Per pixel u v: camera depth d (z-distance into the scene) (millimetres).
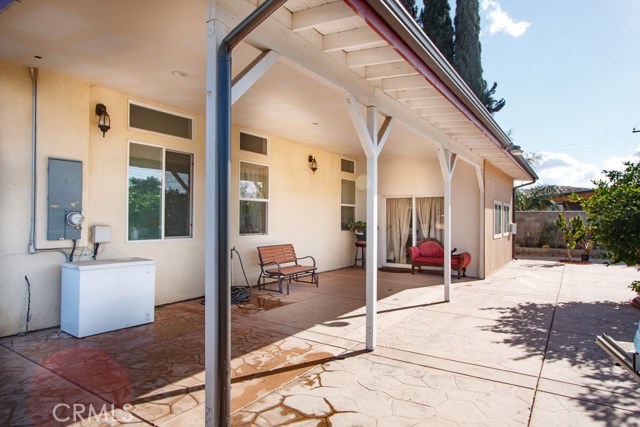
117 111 5086
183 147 5961
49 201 4344
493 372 3449
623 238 6078
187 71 4320
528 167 10953
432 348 4078
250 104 5535
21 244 4195
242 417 2611
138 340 4129
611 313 5699
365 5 2635
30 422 2465
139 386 3027
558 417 2656
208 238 2416
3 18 3102
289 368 3492
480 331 4719
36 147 4258
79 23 3195
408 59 3322
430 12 18016
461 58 17688
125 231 5184
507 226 12672
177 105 5703
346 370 3457
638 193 6070
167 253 5750
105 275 4355
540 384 3205
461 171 9523
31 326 4309
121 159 5137
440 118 5555
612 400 2920
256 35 2701
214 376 2375
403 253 10422
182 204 6023
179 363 3496
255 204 7488
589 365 3637
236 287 6750
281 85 4688
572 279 9023
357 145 8797
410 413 2693
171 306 5660
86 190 4676
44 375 3209
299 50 3182
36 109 4246
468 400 2902
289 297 6535
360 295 6715
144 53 3830
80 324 4145
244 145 7160
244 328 4719
